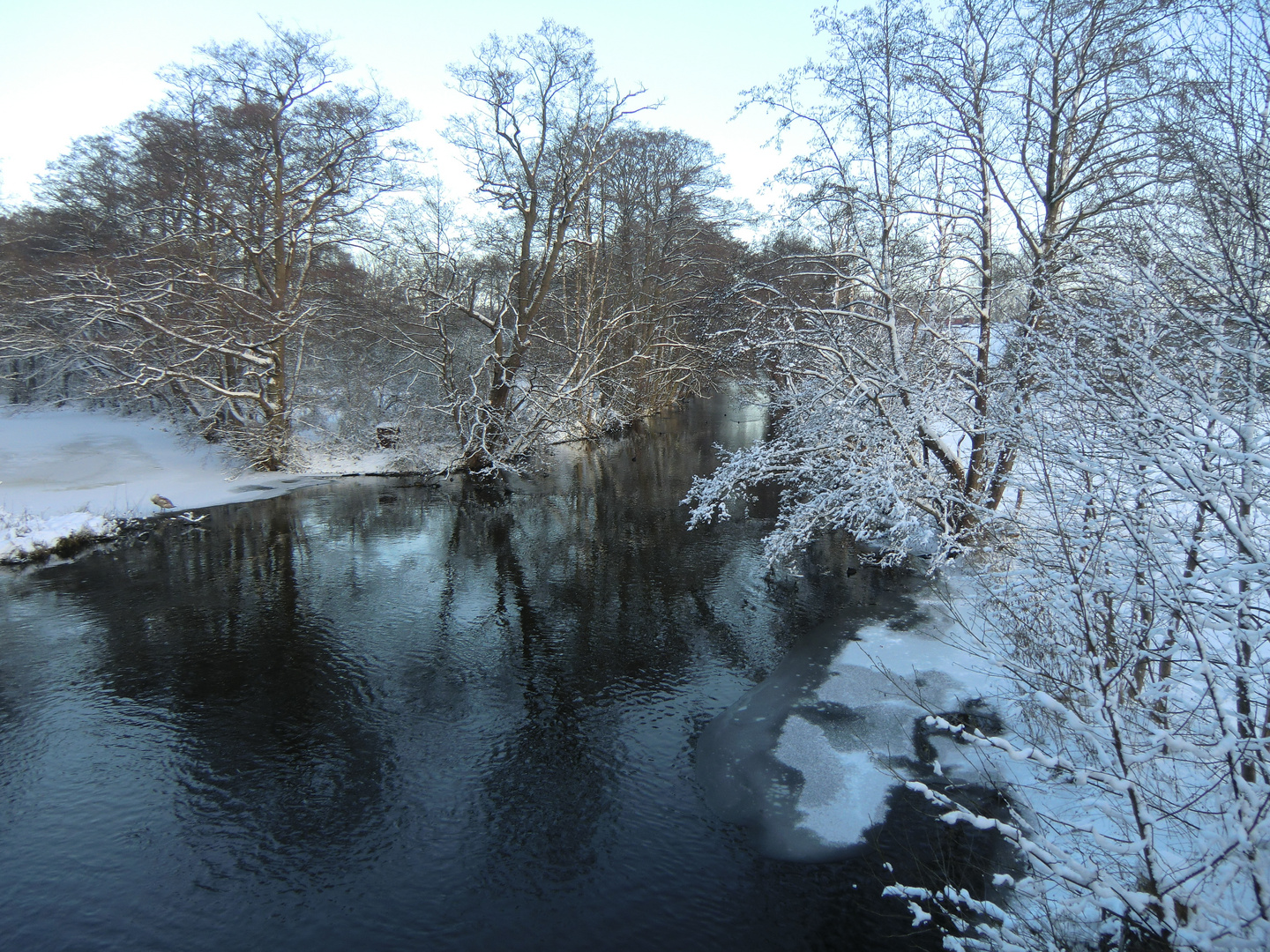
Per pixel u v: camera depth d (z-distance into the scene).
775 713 7.54
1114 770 4.18
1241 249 4.30
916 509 10.85
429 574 12.35
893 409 10.55
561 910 5.11
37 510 14.93
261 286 20.83
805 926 4.91
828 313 10.57
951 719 7.18
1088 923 4.32
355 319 22.67
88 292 18.62
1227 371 4.45
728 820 6.02
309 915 5.10
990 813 5.77
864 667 8.35
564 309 26.44
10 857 5.69
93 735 7.41
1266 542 4.04
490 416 20.44
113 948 4.83
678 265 30.36
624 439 28.02
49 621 10.30
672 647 9.35
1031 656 5.07
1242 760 3.64
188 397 21.25
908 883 5.25
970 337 11.11
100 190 22.81
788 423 12.03
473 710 7.87
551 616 10.47
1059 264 7.06
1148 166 8.10
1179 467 3.77
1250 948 3.15
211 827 6.04
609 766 6.82
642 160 30.03
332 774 6.76
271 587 11.69
